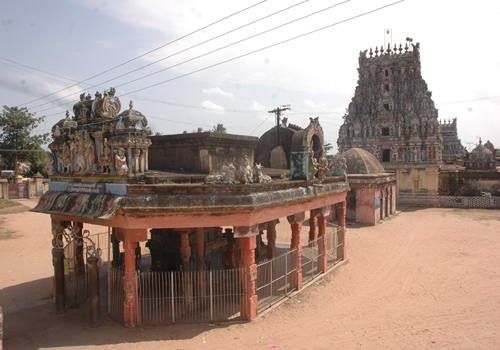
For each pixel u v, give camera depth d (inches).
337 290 617.9
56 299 512.4
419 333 456.8
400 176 1804.9
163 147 653.9
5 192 1913.1
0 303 574.6
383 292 609.9
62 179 543.2
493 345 423.5
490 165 1873.8
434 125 1771.7
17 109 2246.6
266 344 422.3
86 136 493.7
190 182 515.5
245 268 486.9
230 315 499.2
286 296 578.9
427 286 637.9
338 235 794.8
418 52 1855.3
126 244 451.5
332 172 807.7
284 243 985.5
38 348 407.5
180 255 570.9
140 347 408.2
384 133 1929.1
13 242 1008.9
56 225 526.0
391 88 1900.8
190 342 421.7
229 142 617.9
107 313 506.0
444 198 1750.7
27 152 2253.9
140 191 441.4
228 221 464.4
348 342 432.5
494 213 1507.1
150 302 507.2
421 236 1079.6
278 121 1037.8
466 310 528.4
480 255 845.8
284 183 551.2
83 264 590.6
